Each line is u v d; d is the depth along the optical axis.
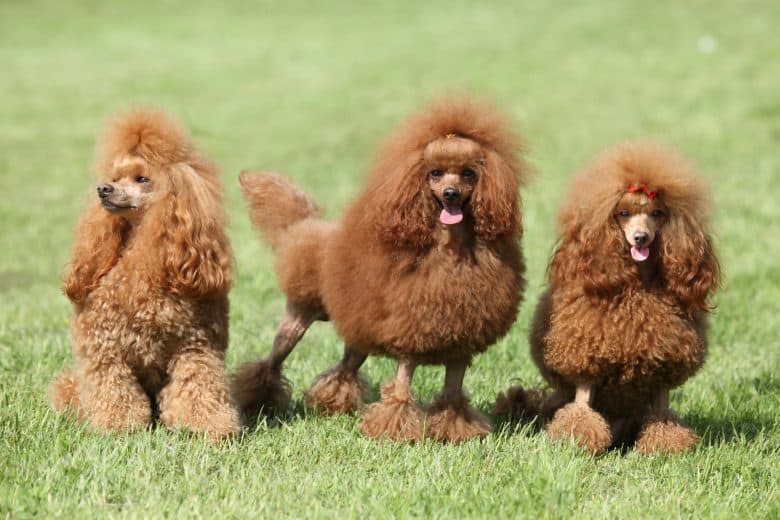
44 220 19.98
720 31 38.91
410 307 7.95
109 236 8.16
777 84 30.36
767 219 17.58
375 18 51.19
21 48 45.84
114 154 8.12
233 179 23.55
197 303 8.23
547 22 45.28
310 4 55.56
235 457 7.70
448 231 7.93
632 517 6.83
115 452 7.52
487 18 48.34
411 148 7.97
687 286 7.93
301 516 6.64
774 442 8.53
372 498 6.95
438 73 36.75
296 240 9.14
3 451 7.56
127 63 42.56
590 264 7.92
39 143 29.33
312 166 25.38
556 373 8.53
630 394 8.41
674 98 29.98
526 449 8.03
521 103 30.66
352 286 8.26
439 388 9.95
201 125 31.31
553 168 22.39
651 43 38.09
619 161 7.91
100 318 8.12
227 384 8.71
